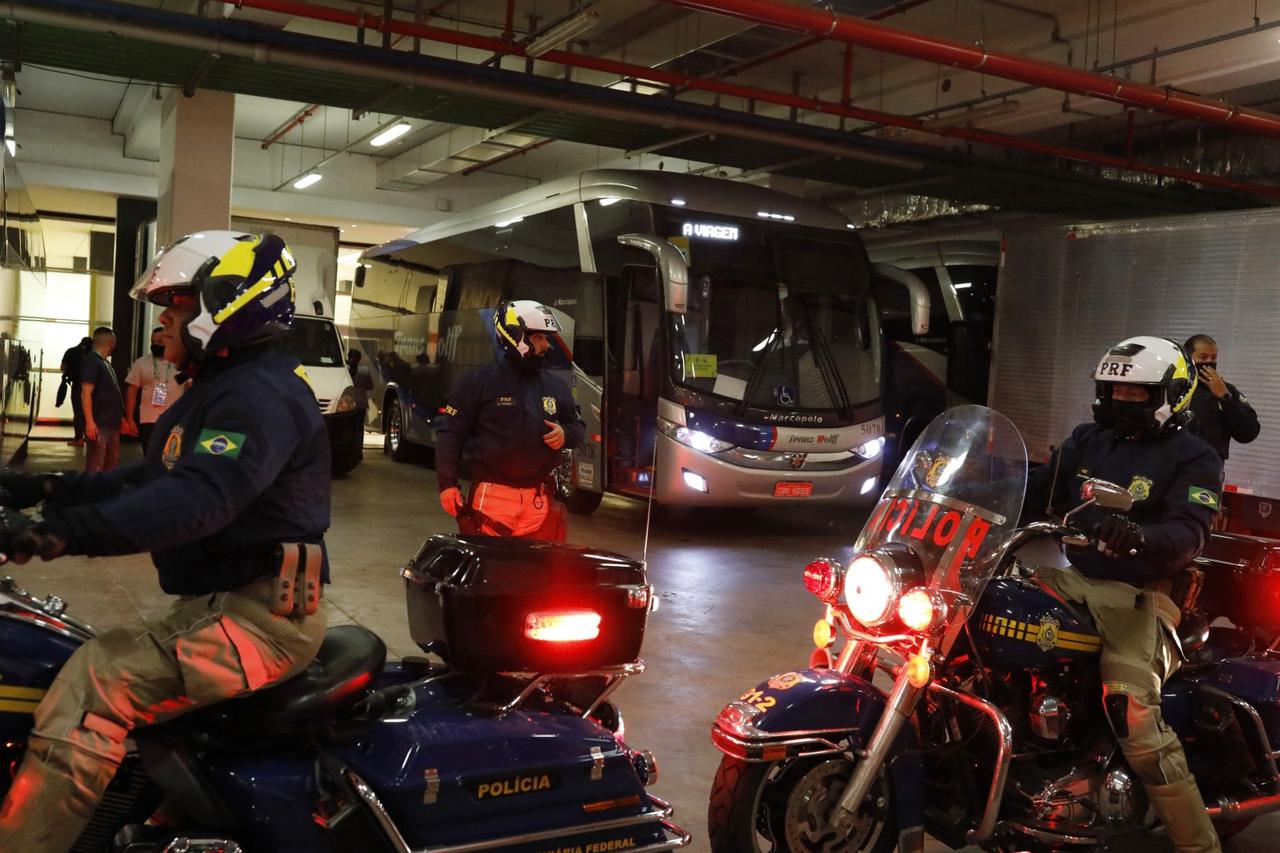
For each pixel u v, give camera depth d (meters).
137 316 21.47
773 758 3.34
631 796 3.25
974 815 3.70
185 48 10.87
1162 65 12.72
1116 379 3.87
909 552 3.53
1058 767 3.80
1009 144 13.48
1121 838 3.83
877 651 3.78
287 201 24.05
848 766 3.56
